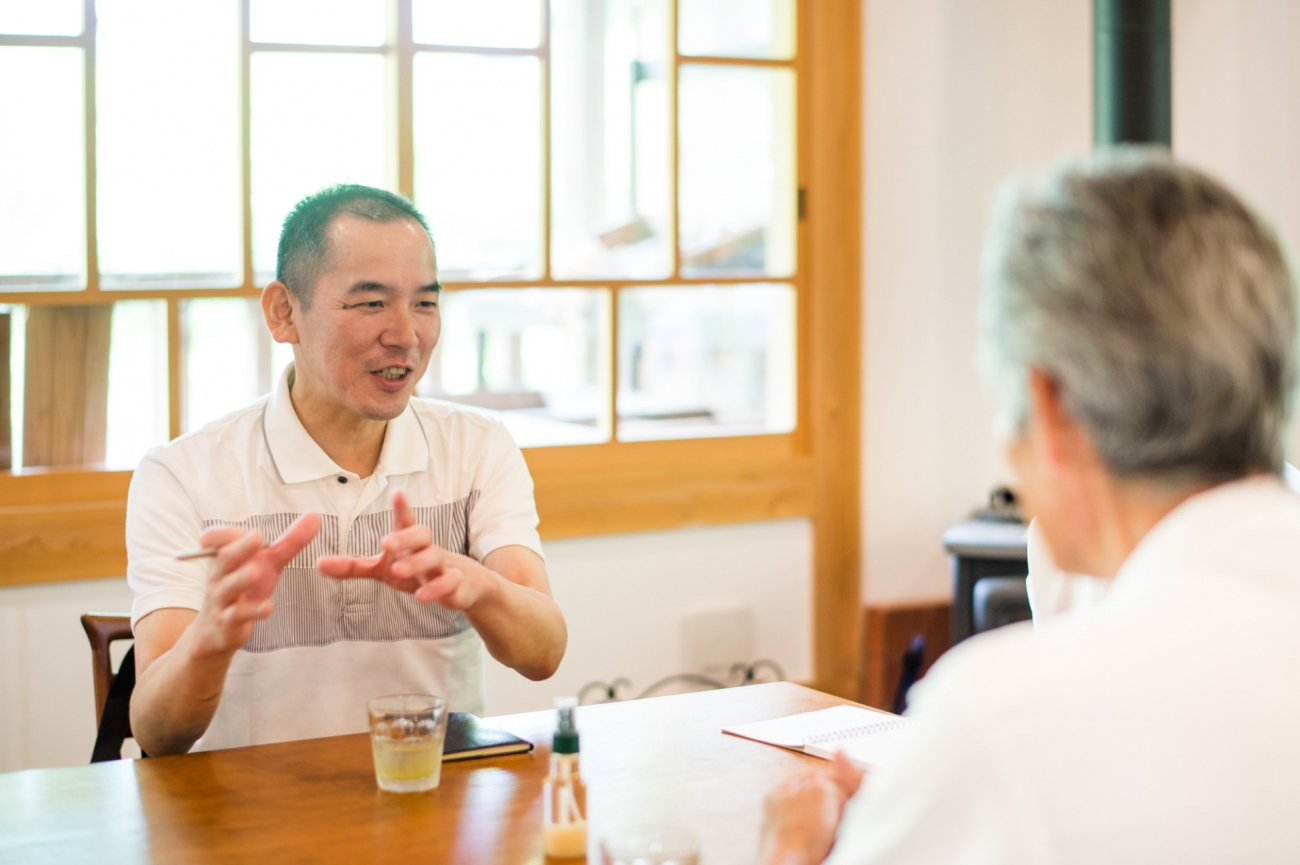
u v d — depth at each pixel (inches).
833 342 137.2
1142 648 27.4
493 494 75.0
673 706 65.7
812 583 138.0
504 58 123.3
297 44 116.2
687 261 132.9
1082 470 30.5
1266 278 28.6
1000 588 124.8
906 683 132.6
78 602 109.5
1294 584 28.6
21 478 110.0
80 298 110.7
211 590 55.5
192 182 114.0
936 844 27.0
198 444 71.1
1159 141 125.2
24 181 108.9
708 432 134.4
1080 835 25.6
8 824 49.8
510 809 51.4
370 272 66.3
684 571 131.7
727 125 133.4
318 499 70.8
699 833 48.8
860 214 137.3
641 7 128.7
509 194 125.0
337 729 70.3
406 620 71.2
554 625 67.2
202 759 57.5
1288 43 141.1
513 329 126.7
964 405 143.9
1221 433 28.7
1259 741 26.5
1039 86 143.6
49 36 108.6
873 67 136.9
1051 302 29.1
